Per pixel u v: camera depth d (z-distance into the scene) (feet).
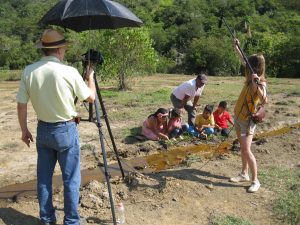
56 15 14.30
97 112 15.01
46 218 14.60
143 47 53.21
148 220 15.74
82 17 15.38
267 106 37.93
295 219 15.67
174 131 26.99
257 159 22.66
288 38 103.40
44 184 14.44
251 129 17.76
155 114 27.04
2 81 92.12
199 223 15.58
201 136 27.25
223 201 17.34
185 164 22.39
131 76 55.31
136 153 24.52
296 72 95.40
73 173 14.24
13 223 15.39
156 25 172.96
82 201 16.85
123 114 34.37
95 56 15.31
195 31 148.66
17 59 151.23
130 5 205.46
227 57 106.11
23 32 182.70
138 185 18.57
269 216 16.06
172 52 139.54
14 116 36.17
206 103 40.47
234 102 40.63
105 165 14.79
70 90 13.57
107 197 17.38
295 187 18.37
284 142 25.82
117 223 15.35
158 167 22.34
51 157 14.43
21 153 24.47
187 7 176.04
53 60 13.60
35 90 13.39
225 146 25.79
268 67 98.68
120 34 51.93
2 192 18.74
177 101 26.71
